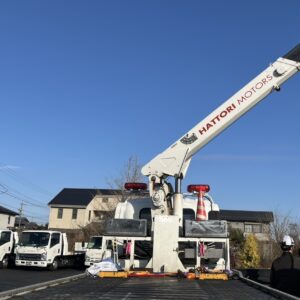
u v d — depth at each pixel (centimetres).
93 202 5844
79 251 2930
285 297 516
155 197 1052
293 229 3944
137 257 962
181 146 1084
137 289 596
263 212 6062
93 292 558
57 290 577
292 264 702
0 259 2525
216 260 931
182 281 730
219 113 1094
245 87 1101
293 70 1090
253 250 2994
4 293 517
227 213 5997
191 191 1127
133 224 946
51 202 6625
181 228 980
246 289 619
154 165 1078
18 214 7238
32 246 2445
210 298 523
